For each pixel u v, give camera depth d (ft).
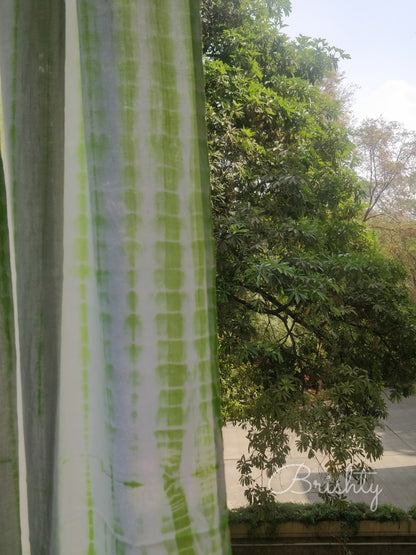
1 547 1.97
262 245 17.87
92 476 2.29
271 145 22.44
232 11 22.91
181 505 2.04
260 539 25.94
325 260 19.83
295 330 22.66
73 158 2.28
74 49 2.27
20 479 2.23
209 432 2.06
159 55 2.02
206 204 2.09
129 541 2.01
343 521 25.86
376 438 18.30
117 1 1.98
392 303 20.89
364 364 21.53
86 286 2.30
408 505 29.73
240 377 20.88
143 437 2.01
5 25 2.16
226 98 21.16
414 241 46.83
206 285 2.07
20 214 2.17
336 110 25.93
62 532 2.26
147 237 2.00
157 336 2.01
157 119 2.01
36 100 2.16
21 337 2.18
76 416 2.31
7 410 1.99
